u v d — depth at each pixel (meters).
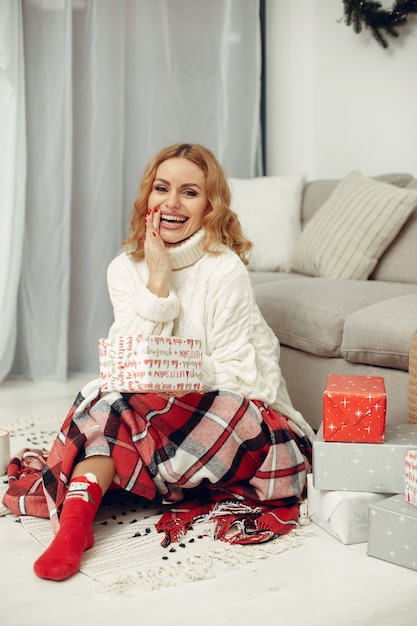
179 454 1.76
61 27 3.36
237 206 3.47
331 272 2.94
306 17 3.97
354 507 1.69
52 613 1.38
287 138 4.10
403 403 2.17
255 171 4.03
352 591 1.47
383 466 1.70
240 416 1.80
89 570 1.55
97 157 3.53
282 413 2.00
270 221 3.42
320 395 2.46
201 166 1.97
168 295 1.89
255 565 1.58
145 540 1.70
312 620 1.35
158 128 3.70
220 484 1.83
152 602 1.42
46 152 3.42
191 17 3.72
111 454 1.71
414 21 3.47
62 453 1.77
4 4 3.22
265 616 1.37
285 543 1.69
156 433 1.77
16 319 3.50
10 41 3.25
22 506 1.83
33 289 3.48
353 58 3.77
